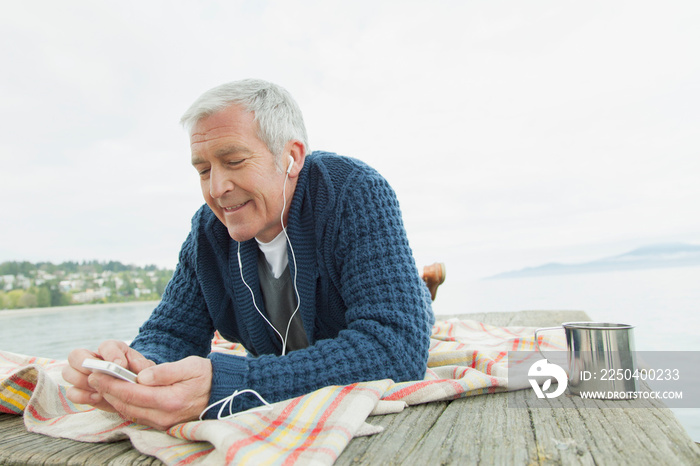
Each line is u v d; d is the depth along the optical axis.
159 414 0.90
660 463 0.70
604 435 0.83
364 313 1.13
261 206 1.23
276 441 0.81
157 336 1.39
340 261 1.25
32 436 1.01
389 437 0.86
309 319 1.32
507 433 0.86
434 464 0.73
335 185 1.27
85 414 1.10
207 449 0.83
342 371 1.03
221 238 1.41
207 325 1.49
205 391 0.95
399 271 1.18
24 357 1.75
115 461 0.83
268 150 1.20
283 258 1.39
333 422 0.85
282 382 0.99
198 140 1.17
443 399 1.09
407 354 1.10
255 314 1.40
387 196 1.28
